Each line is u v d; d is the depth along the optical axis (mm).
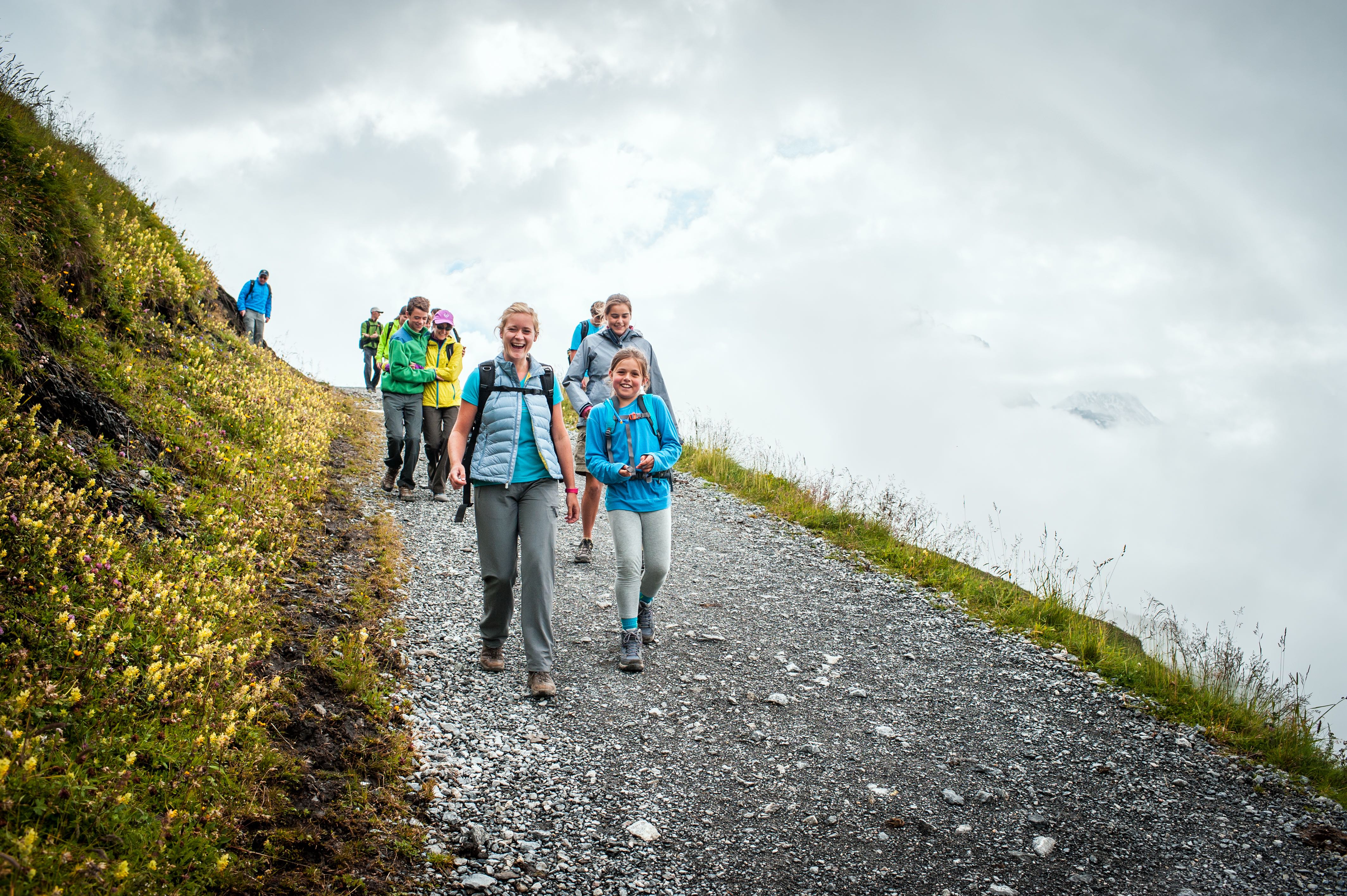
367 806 3021
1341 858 3377
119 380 5809
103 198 9031
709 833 3246
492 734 3816
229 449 6309
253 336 13086
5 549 3252
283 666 3766
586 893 2803
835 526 8617
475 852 2938
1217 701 4742
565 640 5082
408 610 5133
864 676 4977
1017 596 6508
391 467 8125
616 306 6434
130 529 4203
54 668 2830
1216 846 3420
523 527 4273
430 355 8195
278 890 2484
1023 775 3900
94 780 2457
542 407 4328
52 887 2037
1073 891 3047
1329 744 4281
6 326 4711
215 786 2732
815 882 2988
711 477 10938
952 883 3043
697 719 4227
